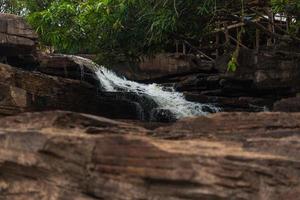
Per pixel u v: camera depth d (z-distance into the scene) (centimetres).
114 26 1327
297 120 739
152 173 616
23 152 705
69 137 671
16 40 1733
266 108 1903
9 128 768
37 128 748
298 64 1772
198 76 2248
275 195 629
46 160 688
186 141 696
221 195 607
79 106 1673
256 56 1833
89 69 2052
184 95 2038
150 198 621
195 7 1278
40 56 1939
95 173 651
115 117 1789
